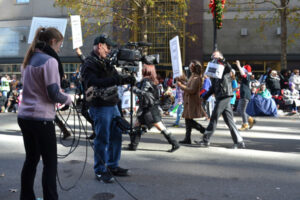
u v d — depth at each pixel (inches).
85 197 134.6
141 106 219.0
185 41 788.0
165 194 139.1
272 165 189.9
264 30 771.4
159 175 168.1
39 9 916.0
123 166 185.8
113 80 141.0
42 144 109.7
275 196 137.7
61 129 263.0
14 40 942.4
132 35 783.1
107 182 153.6
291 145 252.2
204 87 384.2
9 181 155.7
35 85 108.0
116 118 159.5
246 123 332.8
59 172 171.9
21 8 932.6
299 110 529.3
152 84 218.5
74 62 893.8
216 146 246.7
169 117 472.1
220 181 158.4
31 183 117.1
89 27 720.3
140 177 164.2
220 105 233.9
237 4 750.5
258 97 454.0
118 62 148.5
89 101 145.6
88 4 630.5
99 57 148.1
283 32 631.2
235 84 345.1
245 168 183.2
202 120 433.1
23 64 112.2
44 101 109.3
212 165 189.3
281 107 531.2
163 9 720.3
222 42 791.7
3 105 575.2
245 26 781.3
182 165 189.0
